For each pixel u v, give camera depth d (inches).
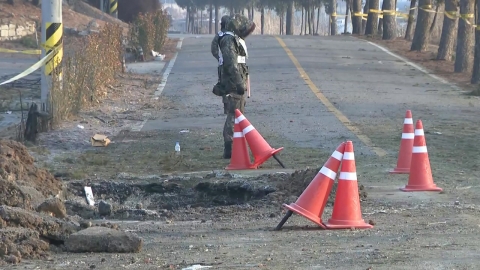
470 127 1659.7
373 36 4672.7
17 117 1834.4
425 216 842.2
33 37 3924.7
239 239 741.3
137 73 2699.3
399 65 3048.7
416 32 3659.0
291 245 701.3
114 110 1899.6
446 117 1814.7
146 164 1264.8
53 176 1046.4
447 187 1030.4
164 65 2997.0
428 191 1002.7
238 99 1258.6
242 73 1244.5
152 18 3457.2
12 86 2329.0
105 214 924.6
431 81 2583.7
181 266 616.1
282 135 1529.3
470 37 2817.4
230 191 1043.9
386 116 1804.9
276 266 609.0
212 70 2807.6
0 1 4269.2
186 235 770.2
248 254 662.5
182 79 2564.0
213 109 1945.1
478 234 729.0
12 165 952.3
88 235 685.3
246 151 1203.2
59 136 1503.4
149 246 713.0
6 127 1684.3
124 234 687.7
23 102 2023.9
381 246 681.6
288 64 2940.5
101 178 1123.9
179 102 2073.1
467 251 645.3
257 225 821.9
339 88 2322.8
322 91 2242.9
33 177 987.9
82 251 684.1
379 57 3329.2
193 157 1320.1
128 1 5428.2
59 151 1395.2
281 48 3567.9
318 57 3233.3
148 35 3189.0
